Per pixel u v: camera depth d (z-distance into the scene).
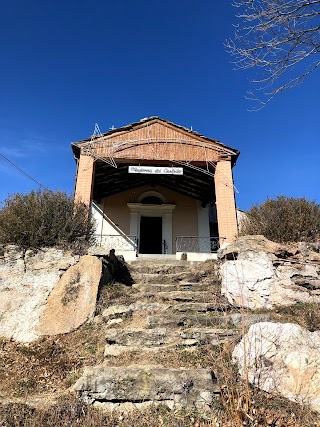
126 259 9.20
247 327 4.87
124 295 6.44
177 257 10.14
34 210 7.15
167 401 3.51
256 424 3.13
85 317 5.77
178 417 3.31
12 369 4.59
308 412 3.37
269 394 3.62
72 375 4.30
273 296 6.23
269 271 6.43
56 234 7.11
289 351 3.89
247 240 6.94
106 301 6.06
